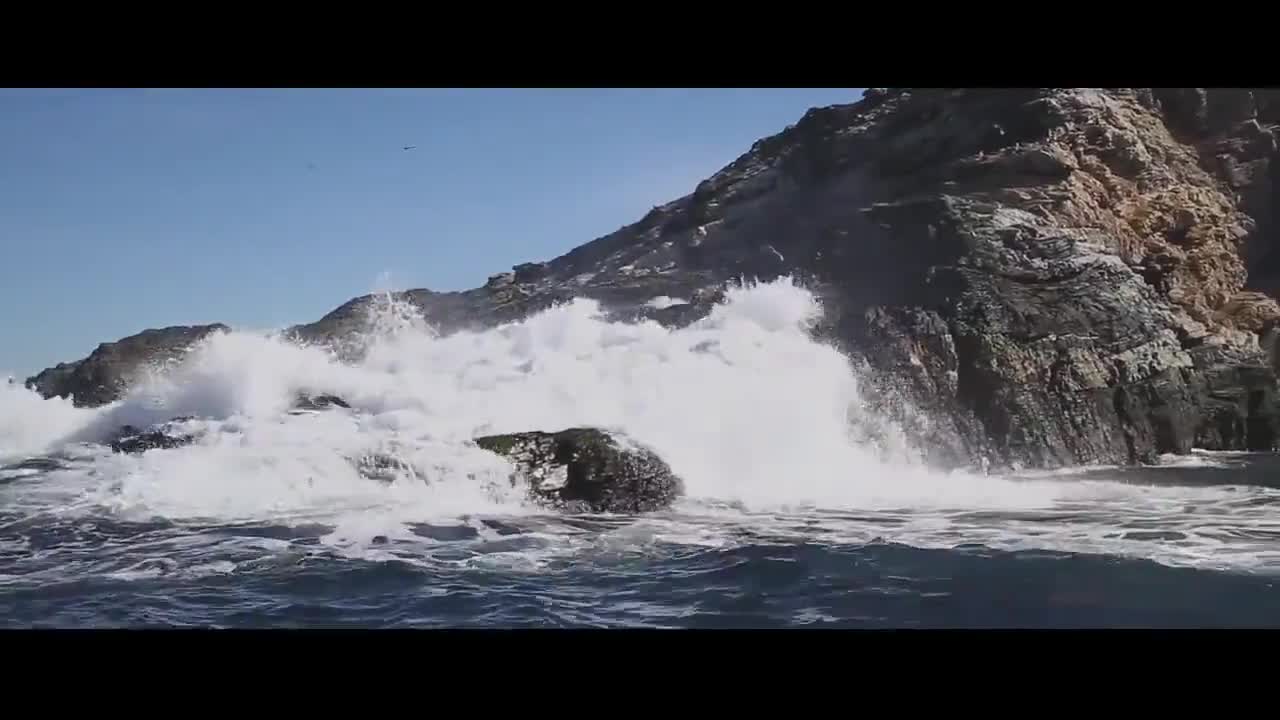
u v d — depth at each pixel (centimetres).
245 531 1347
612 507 1591
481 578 1138
